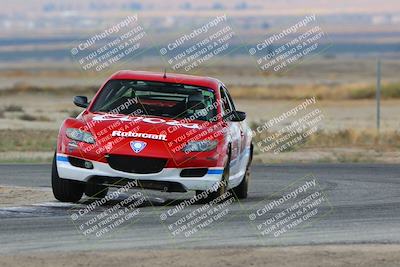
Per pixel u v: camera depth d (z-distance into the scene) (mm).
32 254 32406
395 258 32938
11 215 40750
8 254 32312
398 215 43562
